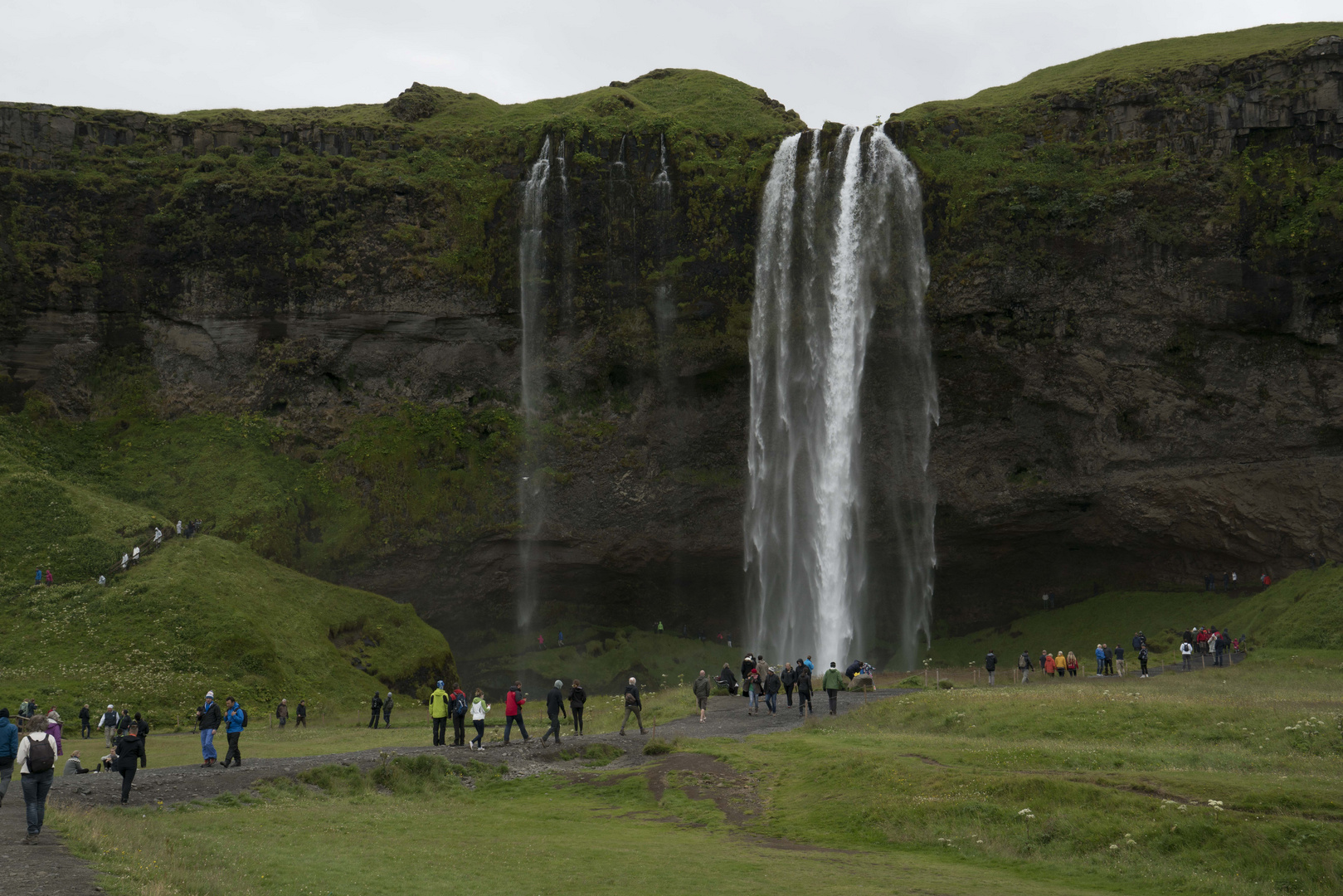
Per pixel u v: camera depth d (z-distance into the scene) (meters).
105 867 14.24
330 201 74.44
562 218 72.69
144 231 75.06
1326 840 18.38
